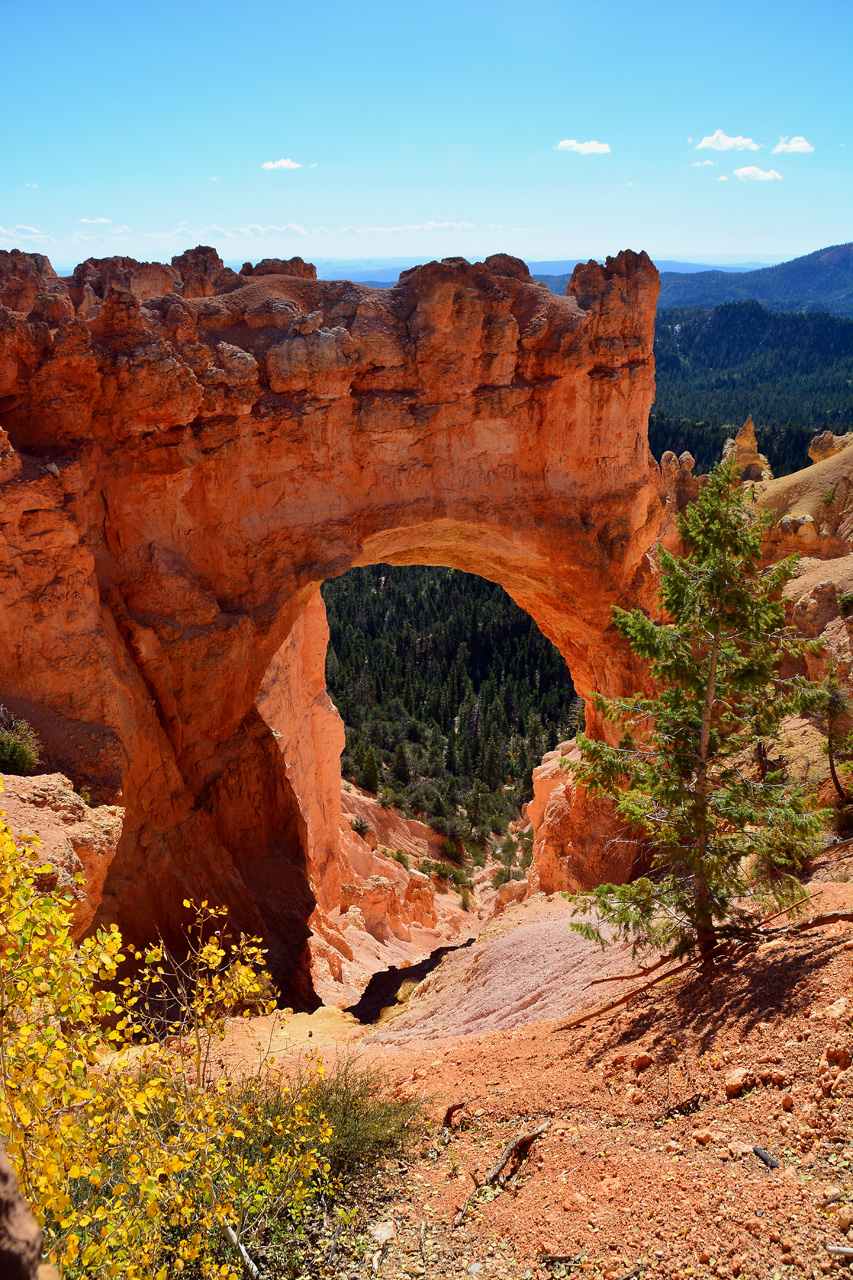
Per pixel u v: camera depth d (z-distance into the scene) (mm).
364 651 111125
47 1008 6113
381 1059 14078
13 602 19516
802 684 11648
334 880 41094
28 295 29938
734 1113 7832
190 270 35875
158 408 23453
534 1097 10156
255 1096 9805
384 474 28156
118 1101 6762
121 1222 6605
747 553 11188
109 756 19672
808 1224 6035
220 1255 7969
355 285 28234
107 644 21016
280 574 26547
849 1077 7258
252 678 26844
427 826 71562
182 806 23938
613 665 32812
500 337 28547
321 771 41938
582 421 30516
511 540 30250
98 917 19125
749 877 13922
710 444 181750
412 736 93250
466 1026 18203
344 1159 9492
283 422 26203
